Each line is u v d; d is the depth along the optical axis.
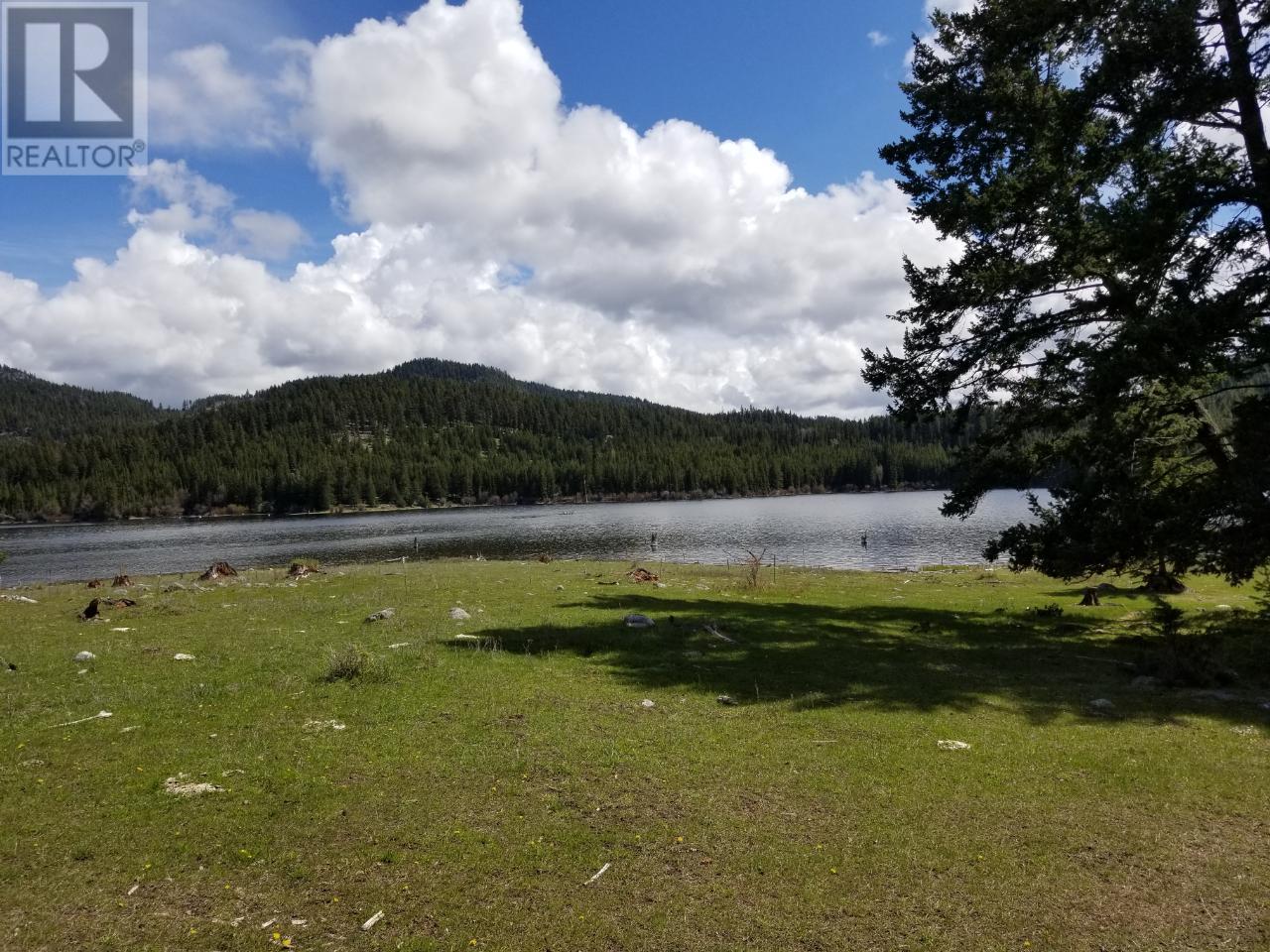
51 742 7.70
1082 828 6.14
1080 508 14.91
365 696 9.56
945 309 16.34
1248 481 11.28
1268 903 5.04
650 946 4.45
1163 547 12.75
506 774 7.07
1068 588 24.98
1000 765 7.59
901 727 8.80
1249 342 11.60
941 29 16.41
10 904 4.71
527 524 89.00
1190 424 14.80
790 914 4.81
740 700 9.91
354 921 4.64
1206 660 11.39
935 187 16.55
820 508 110.06
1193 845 5.87
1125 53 12.05
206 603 19.08
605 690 10.24
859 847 5.75
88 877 5.07
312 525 100.19
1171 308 12.07
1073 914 4.88
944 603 21.45
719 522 84.38
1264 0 11.31
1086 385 13.59
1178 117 12.33
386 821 6.01
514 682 10.50
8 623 16.03
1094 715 9.49
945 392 16.66
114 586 25.52
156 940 4.39
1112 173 14.37
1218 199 11.80
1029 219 15.14
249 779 6.77
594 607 18.50
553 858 5.48
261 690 9.80
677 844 5.74
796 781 7.05
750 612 18.48
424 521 103.38
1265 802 6.70
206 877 5.11
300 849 5.52
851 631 15.85
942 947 4.49
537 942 4.45
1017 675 11.73
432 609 17.48
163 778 6.73
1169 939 4.62
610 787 6.81
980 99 15.26
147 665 11.27
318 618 16.20
